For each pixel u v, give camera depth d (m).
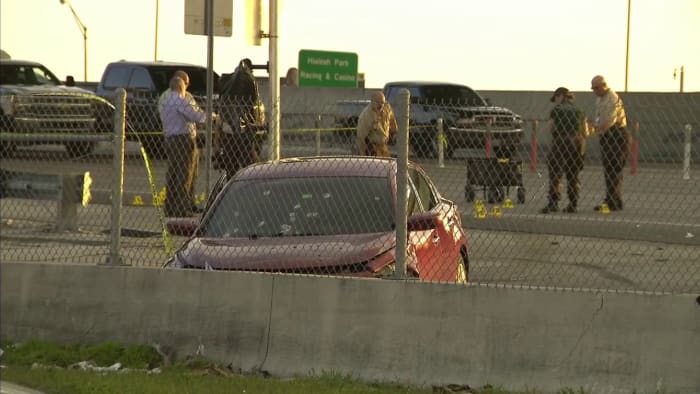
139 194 57.78
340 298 28.16
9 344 31.11
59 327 30.81
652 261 42.84
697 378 25.61
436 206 34.31
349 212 31.22
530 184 66.88
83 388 26.61
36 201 55.25
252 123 45.53
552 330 26.58
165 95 51.03
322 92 91.38
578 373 26.33
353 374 27.80
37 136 43.06
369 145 51.16
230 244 30.61
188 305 29.56
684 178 63.06
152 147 83.75
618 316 26.17
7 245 45.97
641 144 67.56
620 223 47.75
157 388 26.52
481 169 58.53
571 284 38.72
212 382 27.16
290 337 28.52
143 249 44.50
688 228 46.16
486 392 26.30
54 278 31.02
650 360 25.92
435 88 89.38
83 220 52.94
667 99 77.25
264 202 31.86
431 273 31.41
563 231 49.12
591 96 86.12
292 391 26.12
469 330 27.12
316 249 29.62
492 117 80.25
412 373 27.42
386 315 27.77
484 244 47.41
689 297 25.77
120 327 30.20
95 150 82.06
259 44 44.25
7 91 78.88
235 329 29.02
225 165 45.78
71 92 79.75
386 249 29.48
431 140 81.75
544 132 91.19
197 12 45.38
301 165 33.22
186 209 50.97
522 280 39.69
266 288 28.81
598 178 68.62
